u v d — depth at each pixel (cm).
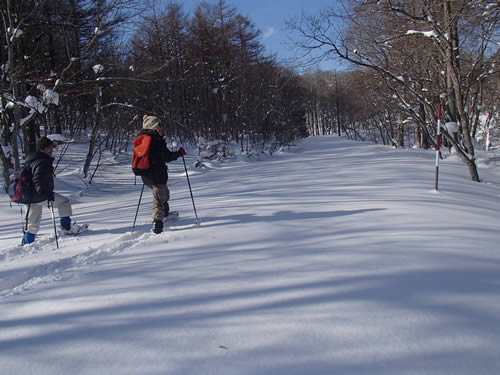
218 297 222
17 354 172
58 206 461
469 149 1039
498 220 451
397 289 220
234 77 2544
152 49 2078
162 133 456
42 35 1234
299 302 208
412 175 912
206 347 167
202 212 541
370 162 1345
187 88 2548
